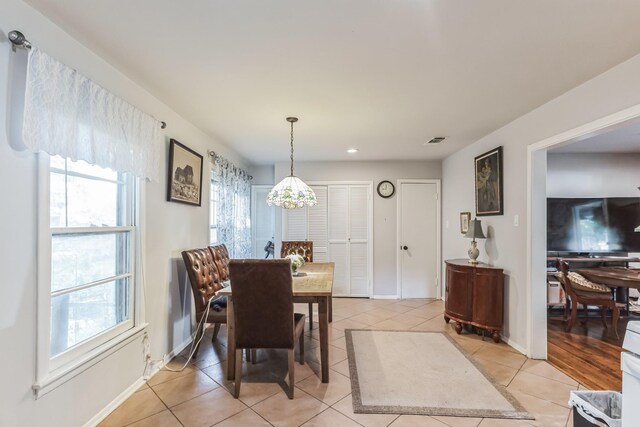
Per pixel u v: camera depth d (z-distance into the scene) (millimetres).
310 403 2135
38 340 1519
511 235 3178
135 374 2275
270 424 1907
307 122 3211
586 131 2273
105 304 2086
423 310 4500
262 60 1980
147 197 2455
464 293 3480
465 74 2158
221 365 2701
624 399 1203
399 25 1615
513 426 1907
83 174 1900
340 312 4395
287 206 3072
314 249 5328
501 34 1692
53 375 1587
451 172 4797
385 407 2090
